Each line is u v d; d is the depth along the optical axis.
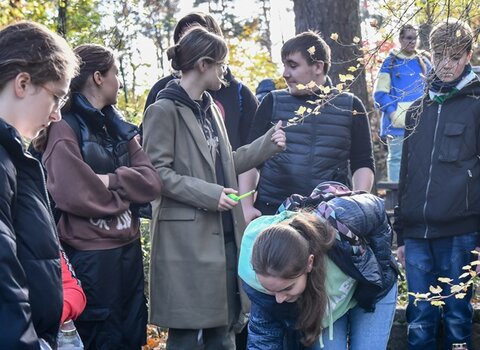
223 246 4.30
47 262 2.31
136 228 4.13
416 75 6.32
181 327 4.21
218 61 4.35
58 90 2.39
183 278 4.24
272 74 13.10
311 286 3.17
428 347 4.75
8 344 2.09
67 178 3.83
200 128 4.36
